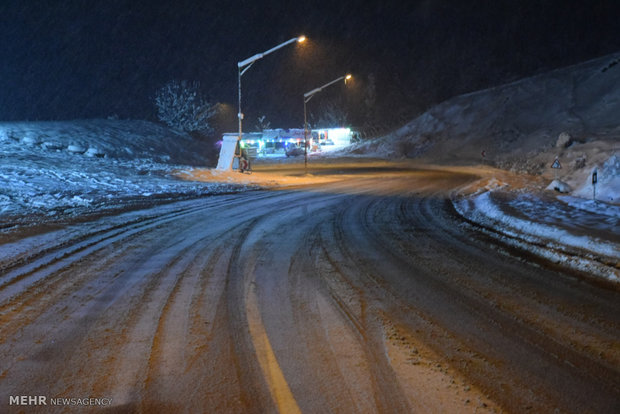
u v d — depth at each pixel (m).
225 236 11.36
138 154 38.34
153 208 16.50
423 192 24.55
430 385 4.03
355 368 4.34
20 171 22.34
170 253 9.38
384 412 3.59
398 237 11.48
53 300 6.29
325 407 3.66
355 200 20.33
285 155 79.69
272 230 12.32
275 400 3.76
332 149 89.12
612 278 7.59
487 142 63.28
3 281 7.18
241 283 7.25
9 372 4.19
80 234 11.22
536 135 56.81
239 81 33.97
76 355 4.56
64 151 32.78
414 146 72.94
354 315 5.82
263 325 5.45
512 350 4.80
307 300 6.41
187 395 3.83
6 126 35.34
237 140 35.75
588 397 3.86
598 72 65.75
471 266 8.48
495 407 3.69
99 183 22.39
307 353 4.67
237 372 4.25
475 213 16.19
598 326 5.49
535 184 29.52
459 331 5.31
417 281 7.45
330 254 9.45
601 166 20.84
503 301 6.43
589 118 54.16
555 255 9.21
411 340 5.04
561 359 4.59
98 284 7.09
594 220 12.95
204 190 23.31
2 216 13.18
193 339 5.00
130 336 5.07
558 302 6.39
